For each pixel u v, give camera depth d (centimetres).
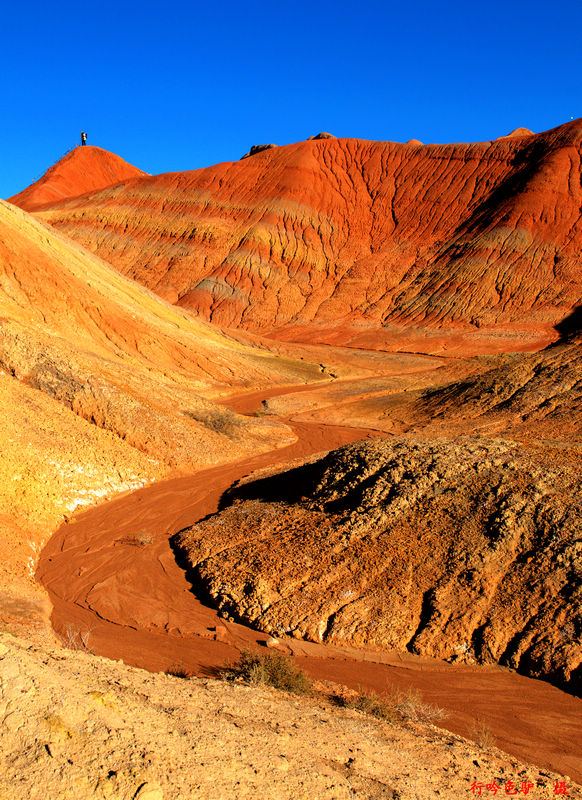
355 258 11112
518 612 1320
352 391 5225
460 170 11738
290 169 12419
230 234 11550
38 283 4128
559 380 3644
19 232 4428
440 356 7612
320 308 10162
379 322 9425
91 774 480
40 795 449
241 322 9975
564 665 1188
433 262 10338
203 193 12512
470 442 1973
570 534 1447
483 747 930
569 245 9350
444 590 1412
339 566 1550
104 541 1927
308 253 11181
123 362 4262
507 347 7725
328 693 1112
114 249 11950
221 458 2966
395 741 839
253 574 1587
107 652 1264
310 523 1791
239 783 549
